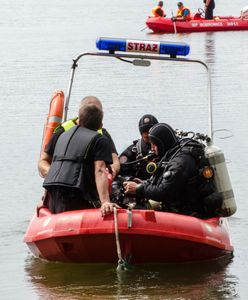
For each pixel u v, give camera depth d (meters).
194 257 21.00
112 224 19.78
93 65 68.50
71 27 109.94
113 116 45.69
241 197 29.03
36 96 53.34
